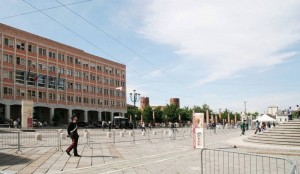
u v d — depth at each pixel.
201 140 20.86
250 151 20.62
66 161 13.91
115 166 12.77
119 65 94.00
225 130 64.56
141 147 21.69
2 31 58.00
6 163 13.08
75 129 15.65
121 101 94.38
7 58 58.91
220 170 11.17
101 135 35.44
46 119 68.56
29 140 23.08
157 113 97.00
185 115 101.00
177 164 13.52
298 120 23.84
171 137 33.53
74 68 75.88
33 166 12.43
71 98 74.50
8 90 58.75
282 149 19.67
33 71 64.25
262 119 48.25
